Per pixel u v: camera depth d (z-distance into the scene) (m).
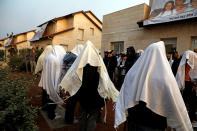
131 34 10.91
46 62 3.85
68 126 3.66
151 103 1.65
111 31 12.52
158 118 1.69
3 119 2.01
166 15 8.77
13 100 2.29
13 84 2.74
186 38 8.23
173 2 8.68
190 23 8.09
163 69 1.67
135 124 1.79
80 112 2.84
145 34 10.08
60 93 3.94
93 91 2.75
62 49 4.29
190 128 1.64
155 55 1.77
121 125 3.97
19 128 2.10
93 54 2.79
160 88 1.62
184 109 1.63
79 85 2.66
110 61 8.25
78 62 2.74
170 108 1.59
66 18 20.45
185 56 4.40
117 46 12.30
